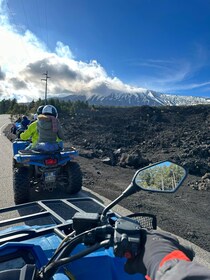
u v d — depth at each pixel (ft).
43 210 11.54
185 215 21.11
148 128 81.05
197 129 75.15
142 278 7.50
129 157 40.11
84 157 43.16
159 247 4.12
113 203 5.96
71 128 77.51
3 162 40.50
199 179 34.71
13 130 68.59
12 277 6.01
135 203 22.85
